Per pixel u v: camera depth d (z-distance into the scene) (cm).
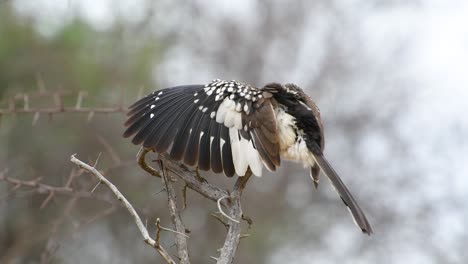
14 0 1487
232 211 651
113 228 1512
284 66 2158
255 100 709
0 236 1393
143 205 1382
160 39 1730
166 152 683
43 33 1512
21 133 1495
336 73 2075
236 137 695
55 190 855
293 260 1741
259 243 1636
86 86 1486
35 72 1480
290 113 724
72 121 1488
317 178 721
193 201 1473
